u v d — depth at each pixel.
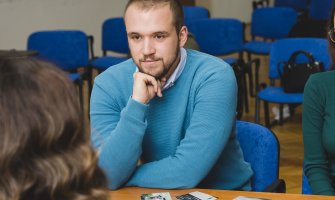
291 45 3.84
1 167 0.54
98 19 7.07
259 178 1.71
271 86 4.03
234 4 9.16
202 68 1.56
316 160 1.72
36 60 0.61
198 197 1.37
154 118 1.55
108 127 1.57
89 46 5.31
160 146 1.57
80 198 0.57
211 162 1.48
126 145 1.42
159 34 1.47
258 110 3.91
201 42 4.95
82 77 4.53
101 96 1.61
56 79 0.59
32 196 0.56
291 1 7.36
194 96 1.54
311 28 4.67
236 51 4.99
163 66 1.49
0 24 6.07
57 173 0.56
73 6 6.75
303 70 3.64
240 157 1.65
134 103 1.43
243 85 4.55
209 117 1.49
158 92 1.48
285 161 3.49
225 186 1.64
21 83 0.57
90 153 0.59
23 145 0.55
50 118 0.56
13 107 0.55
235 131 1.65
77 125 0.58
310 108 1.73
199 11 5.68
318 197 1.35
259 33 5.63
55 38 4.62
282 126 4.29
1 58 0.59
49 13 6.52
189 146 1.47
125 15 1.51
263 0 8.50
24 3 6.25
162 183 1.45
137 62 1.51
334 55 1.79
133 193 1.43
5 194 0.54
